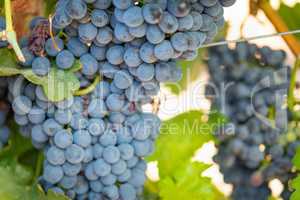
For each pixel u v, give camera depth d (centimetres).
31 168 68
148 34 58
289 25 86
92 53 61
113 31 59
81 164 62
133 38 58
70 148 61
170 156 79
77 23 60
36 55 61
